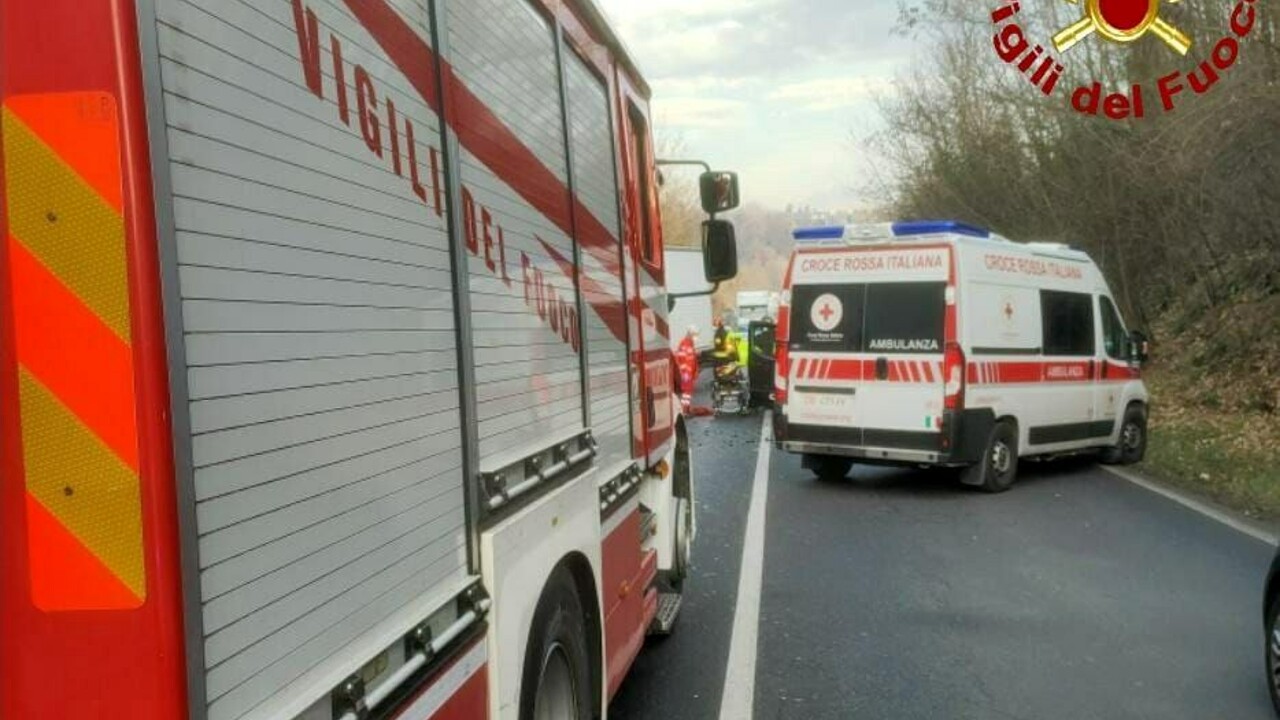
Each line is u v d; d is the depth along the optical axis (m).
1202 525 10.42
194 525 1.66
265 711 1.83
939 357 11.97
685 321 34.66
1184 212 22.00
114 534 1.60
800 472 14.17
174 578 1.61
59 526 1.61
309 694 1.96
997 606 7.46
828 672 6.09
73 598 1.61
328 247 2.10
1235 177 16.69
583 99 4.47
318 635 2.01
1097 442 14.52
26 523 1.62
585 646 3.98
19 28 1.60
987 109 30.91
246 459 1.80
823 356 12.73
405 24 2.52
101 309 1.59
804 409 12.85
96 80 1.58
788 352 12.98
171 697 1.61
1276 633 5.38
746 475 13.98
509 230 3.26
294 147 1.99
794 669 6.14
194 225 1.70
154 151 1.62
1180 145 16.17
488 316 3.04
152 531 1.59
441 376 2.66
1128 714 5.43
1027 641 6.65
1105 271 27.41
